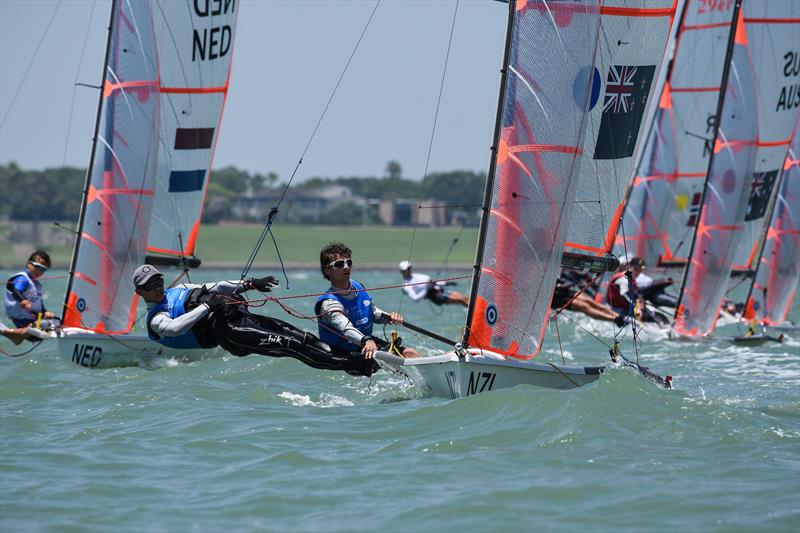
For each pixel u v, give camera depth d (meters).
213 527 21.73
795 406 33.94
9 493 23.97
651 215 82.56
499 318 33.91
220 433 29.48
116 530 21.59
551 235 34.25
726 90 59.31
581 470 25.27
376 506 22.83
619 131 45.50
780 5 60.47
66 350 45.12
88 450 27.75
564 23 34.03
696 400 32.03
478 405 31.47
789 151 68.94
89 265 47.91
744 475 24.75
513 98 33.75
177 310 35.12
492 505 22.75
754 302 70.62
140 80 48.72
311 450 27.48
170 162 55.44
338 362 34.75
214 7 54.97
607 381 32.44
